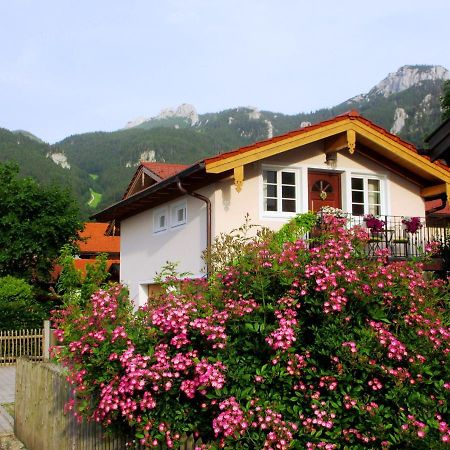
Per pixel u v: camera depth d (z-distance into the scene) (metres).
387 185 15.40
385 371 4.24
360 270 4.84
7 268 28.34
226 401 4.29
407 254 13.12
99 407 5.12
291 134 13.31
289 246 5.21
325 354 4.46
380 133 14.25
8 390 14.02
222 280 5.40
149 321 5.21
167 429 4.82
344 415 4.31
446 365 4.38
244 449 4.23
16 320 20.00
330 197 15.03
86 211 104.19
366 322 4.64
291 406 4.52
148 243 18.06
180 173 13.50
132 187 20.48
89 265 18.20
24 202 28.34
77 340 5.38
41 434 8.16
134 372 4.64
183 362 4.70
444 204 16.42
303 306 4.88
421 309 4.75
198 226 14.57
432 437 3.90
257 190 14.03
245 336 4.82
